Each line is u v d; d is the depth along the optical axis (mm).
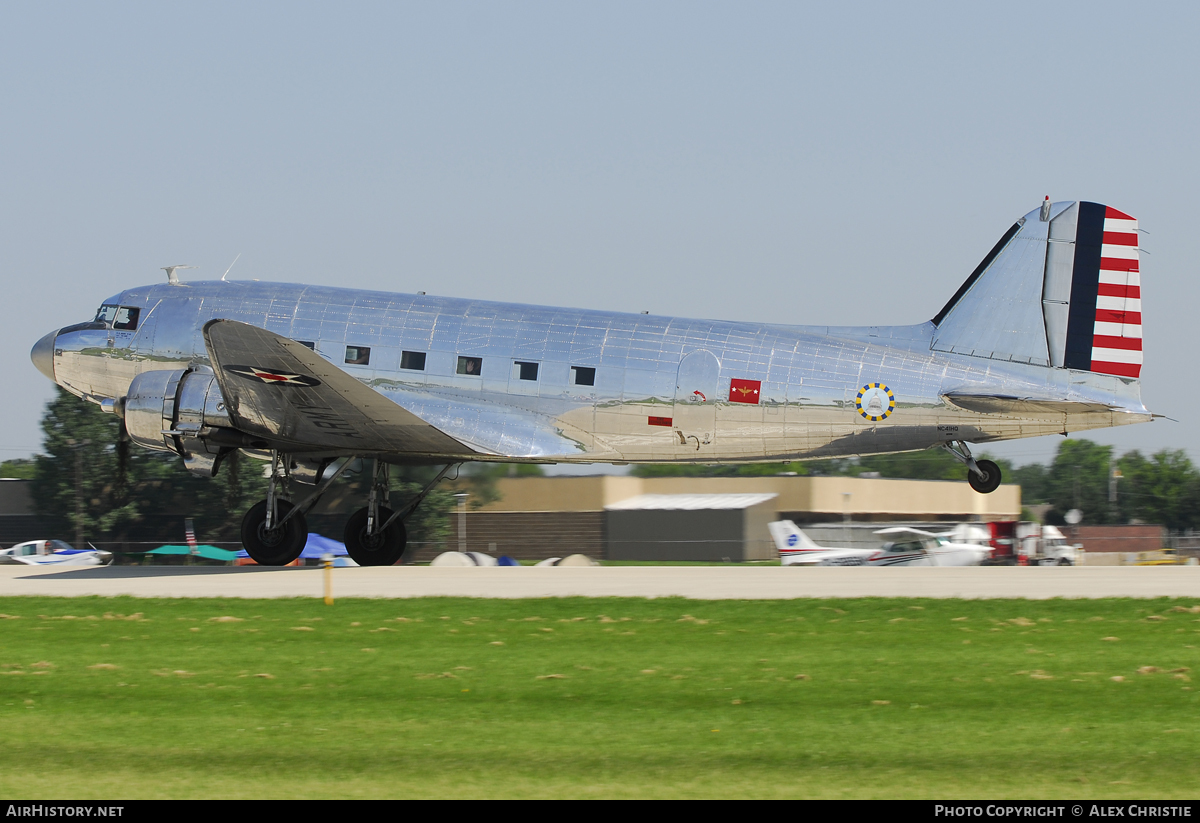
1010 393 64000
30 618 48719
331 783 26031
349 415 63469
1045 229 64938
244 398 62375
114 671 38188
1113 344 63906
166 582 60062
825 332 67500
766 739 29578
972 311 65562
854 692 34719
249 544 69000
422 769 27016
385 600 52219
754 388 65812
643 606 50312
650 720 31594
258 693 34969
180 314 71562
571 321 68438
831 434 65875
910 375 65125
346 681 36562
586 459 67812
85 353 72750
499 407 67812
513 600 52062
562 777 26422
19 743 29422
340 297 70938
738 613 48531
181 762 27750
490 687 35656
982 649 41000
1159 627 44500
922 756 28062
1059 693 34375
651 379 66562
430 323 69188
